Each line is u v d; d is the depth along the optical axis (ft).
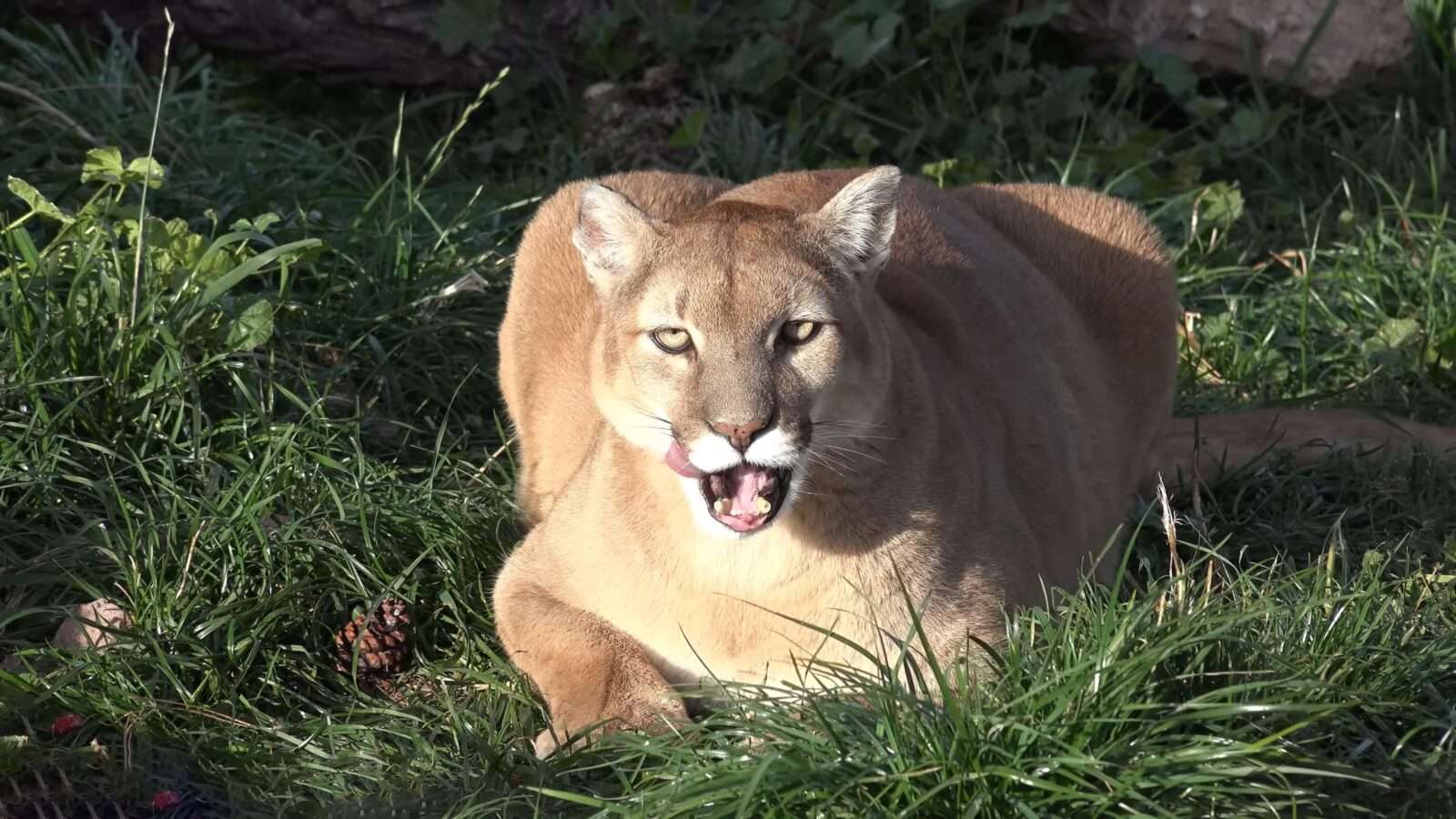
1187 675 21.29
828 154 43.50
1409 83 44.52
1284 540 29.32
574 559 24.31
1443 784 20.52
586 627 24.06
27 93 36.63
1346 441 31.89
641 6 45.21
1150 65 44.27
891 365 22.97
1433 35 44.32
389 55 44.34
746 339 21.45
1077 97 43.88
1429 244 39.52
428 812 21.45
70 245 31.22
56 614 25.22
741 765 20.34
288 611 25.49
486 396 33.17
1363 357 36.32
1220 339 37.01
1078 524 26.99
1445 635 23.65
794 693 22.70
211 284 29.91
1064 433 27.17
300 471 28.40
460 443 31.37
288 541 26.45
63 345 29.25
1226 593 23.50
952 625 23.02
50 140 37.06
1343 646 22.82
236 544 26.40
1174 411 35.22
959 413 24.21
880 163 43.96
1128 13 45.19
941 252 27.73
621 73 44.93
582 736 22.56
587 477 24.77
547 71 44.96
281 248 30.37
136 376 29.60
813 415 21.77
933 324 25.62
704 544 22.52
